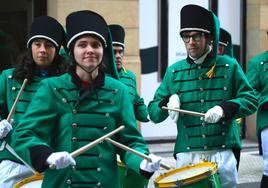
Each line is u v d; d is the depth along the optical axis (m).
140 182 12.15
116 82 8.15
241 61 25.42
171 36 24.22
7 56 21.95
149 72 23.94
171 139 24.44
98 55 7.81
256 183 17.86
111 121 7.93
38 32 10.69
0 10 21.73
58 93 7.83
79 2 21.64
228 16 25.20
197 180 9.70
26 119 7.77
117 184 8.05
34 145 7.41
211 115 10.45
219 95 11.15
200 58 11.26
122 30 14.23
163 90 11.83
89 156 7.75
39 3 21.95
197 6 10.97
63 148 7.76
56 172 7.79
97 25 7.79
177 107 11.06
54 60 10.97
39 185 9.58
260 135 13.79
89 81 7.93
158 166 7.51
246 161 21.16
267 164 13.62
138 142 8.02
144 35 23.81
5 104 10.96
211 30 11.10
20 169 10.71
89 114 7.81
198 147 11.19
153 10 23.91
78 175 7.71
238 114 10.70
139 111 14.10
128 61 22.34
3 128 10.01
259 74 13.93
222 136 11.12
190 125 11.27
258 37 24.88
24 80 10.45
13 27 21.94
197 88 11.28
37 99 7.84
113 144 7.82
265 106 13.49
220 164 11.04
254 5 25.00
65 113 7.82
